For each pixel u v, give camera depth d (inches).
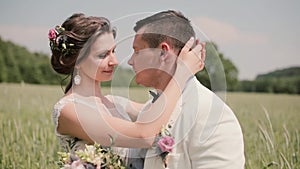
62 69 117.7
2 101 349.1
